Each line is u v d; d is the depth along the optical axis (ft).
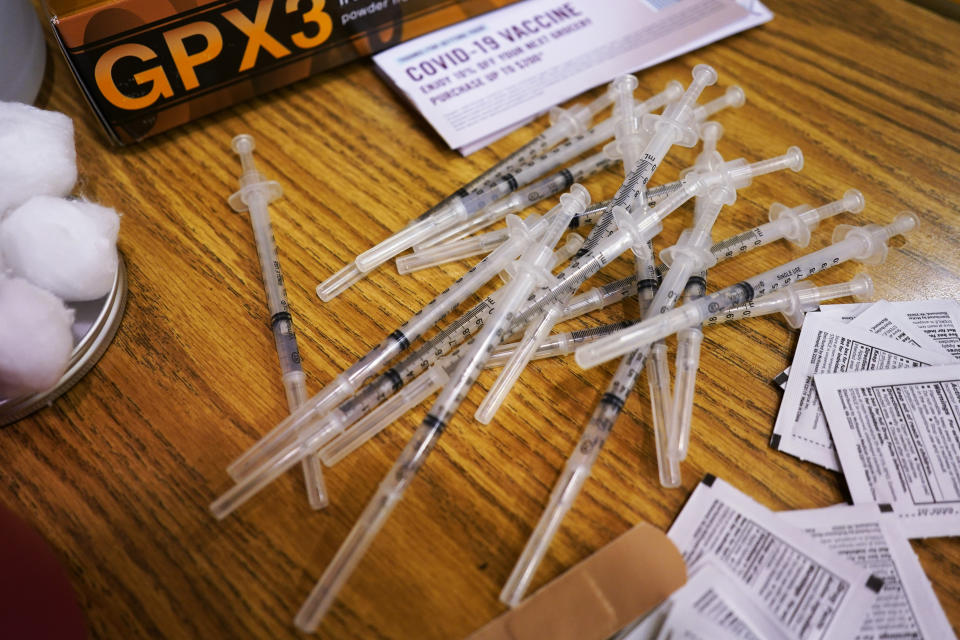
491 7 0.97
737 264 0.80
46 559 0.54
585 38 0.96
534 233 0.75
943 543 0.64
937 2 1.03
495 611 0.60
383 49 0.93
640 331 0.67
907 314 0.76
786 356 0.74
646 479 0.67
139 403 0.69
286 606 0.60
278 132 0.88
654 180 0.85
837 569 0.61
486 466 0.67
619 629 0.59
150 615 0.59
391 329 0.74
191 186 0.83
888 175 0.87
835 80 0.95
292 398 0.69
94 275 0.64
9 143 0.63
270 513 0.64
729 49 0.98
